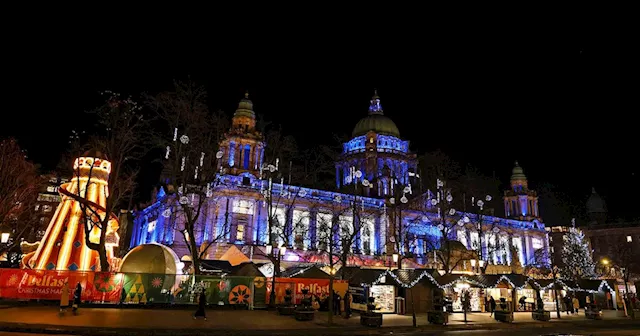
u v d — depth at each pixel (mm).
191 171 43000
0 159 46625
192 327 22203
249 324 24609
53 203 90250
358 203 63750
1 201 45812
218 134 44781
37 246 37031
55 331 19922
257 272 36000
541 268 76938
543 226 91438
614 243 85500
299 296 34188
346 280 36094
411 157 85625
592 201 96188
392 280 35688
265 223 58812
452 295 41406
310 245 60844
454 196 76812
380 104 97625
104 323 22125
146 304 30047
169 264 34844
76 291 25594
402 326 26625
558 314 35688
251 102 67812
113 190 33312
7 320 21812
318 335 22422
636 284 53219
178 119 39062
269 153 59875
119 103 35312
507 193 94312
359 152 83562
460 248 59750
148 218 75125
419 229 71125
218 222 56344
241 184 59656
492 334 24562
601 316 35312
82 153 39188
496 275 39969
